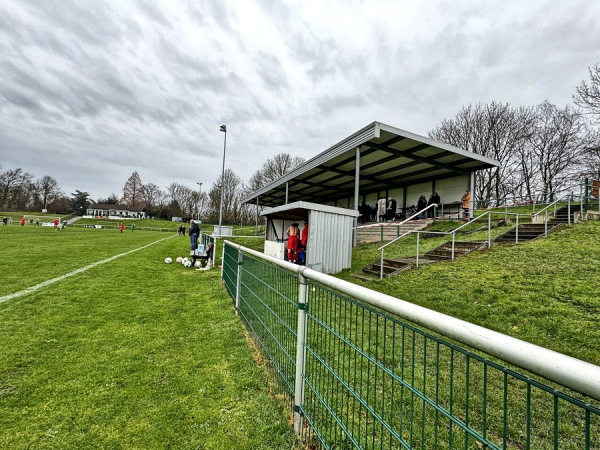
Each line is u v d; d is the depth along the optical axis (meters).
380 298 1.16
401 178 16.56
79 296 4.82
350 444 1.68
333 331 1.60
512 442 2.00
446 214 15.38
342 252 8.44
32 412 1.99
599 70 16.22
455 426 2.08
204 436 1.83
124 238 20.66
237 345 3.14
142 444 1.75
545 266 5.76
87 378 2.43
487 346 0.74
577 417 2.20
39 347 2.94
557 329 3.57
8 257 8.73
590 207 10.25
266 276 2.82
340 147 11.59
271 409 2.10
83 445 1.72
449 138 28.78
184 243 18.05
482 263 6.55
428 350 3.16
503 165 26.16
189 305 4.57
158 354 2.91
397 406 2.21
